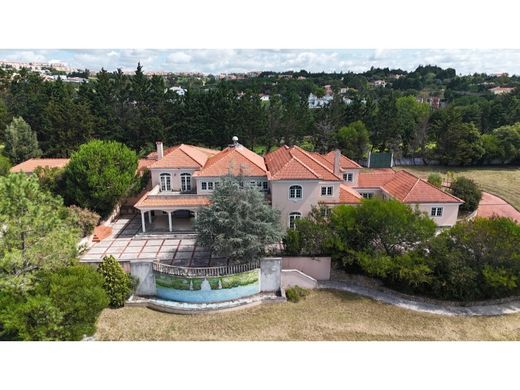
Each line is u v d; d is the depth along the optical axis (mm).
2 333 20453
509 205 48375
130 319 23703
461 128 68000
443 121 71250
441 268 27188
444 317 25266
